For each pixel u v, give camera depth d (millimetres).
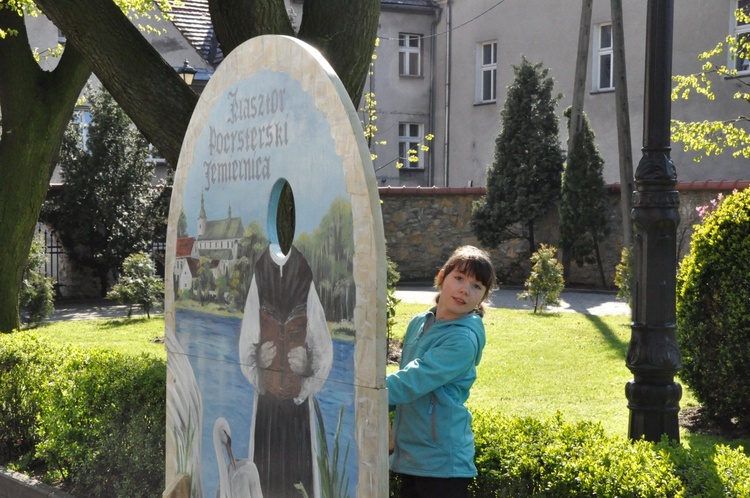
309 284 3219
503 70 26531
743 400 6277
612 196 20078
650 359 4547
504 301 17297
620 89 17578
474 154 27578
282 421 3379
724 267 6246
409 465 3225
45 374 6355
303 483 3262
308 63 3232
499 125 26656
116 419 5320
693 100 21312
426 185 29656
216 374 3828
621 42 17531
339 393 3064
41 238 19875
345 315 3031
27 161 9906
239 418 3658
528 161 21391
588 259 20109
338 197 3068
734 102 20578
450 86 28312
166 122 5785
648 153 4586
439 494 3197
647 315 4582
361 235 2953
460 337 3127
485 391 7883
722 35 20844
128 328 14078
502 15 26438
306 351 3232
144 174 20531
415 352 3270
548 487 3443
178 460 4156
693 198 17844
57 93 9969
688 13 21453
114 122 20016
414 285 21562
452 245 22578
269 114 3467
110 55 5738
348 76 5824
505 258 21984
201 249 3941
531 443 3773
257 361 3533
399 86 28953
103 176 19938
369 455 2930
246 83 3621
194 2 26875
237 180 3684
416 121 29281
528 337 11383
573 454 3574
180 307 4113
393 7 28266
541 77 21562
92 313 17172
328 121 3121
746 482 3117
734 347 6215
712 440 6113
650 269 4570
